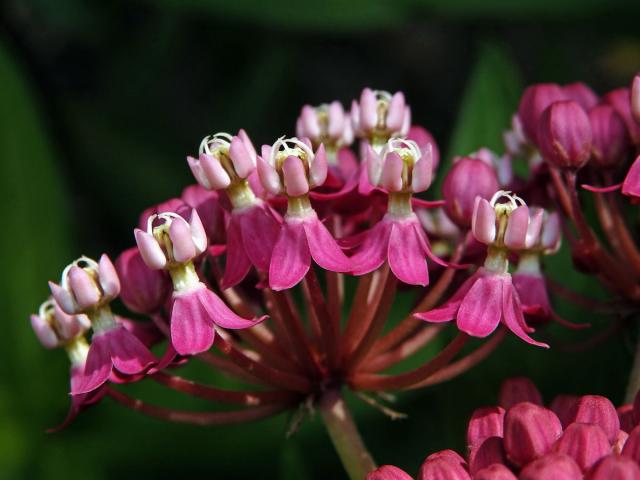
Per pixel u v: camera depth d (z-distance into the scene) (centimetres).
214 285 15
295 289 18
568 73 19
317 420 18
